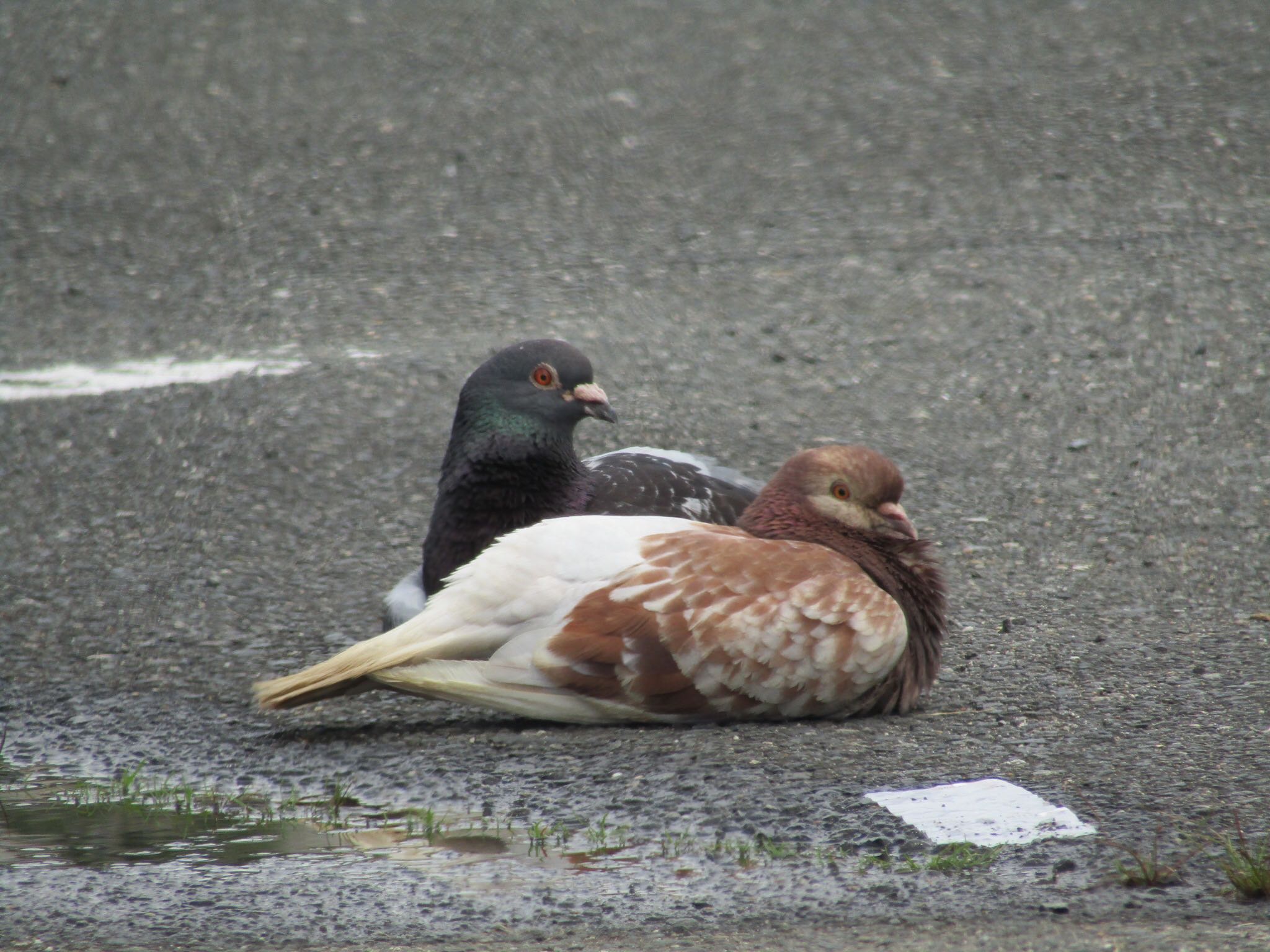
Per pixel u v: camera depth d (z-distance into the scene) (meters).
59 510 12.42
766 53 25.47
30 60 26.02
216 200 20.95
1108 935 5.37
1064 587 10.27
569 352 9.08
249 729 8.15
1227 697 8.02
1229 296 15.95
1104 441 13.18
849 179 20.59
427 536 9.30
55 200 21.09
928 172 20.56
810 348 15.56
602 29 26.80
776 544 7.81
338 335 16.34
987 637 9.30
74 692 8.79
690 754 7.37
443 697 7.66
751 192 20.48
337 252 19.06
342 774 7.45
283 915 5.89
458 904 5.94
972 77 23.72
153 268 18.78
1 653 9.51
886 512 8.19
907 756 7.27
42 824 6.94
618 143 22.39
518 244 19.12
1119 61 23.73
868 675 7.68
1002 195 19.59
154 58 26.03
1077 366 14.69
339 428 13.80
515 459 8.96
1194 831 6.26
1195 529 11.34
